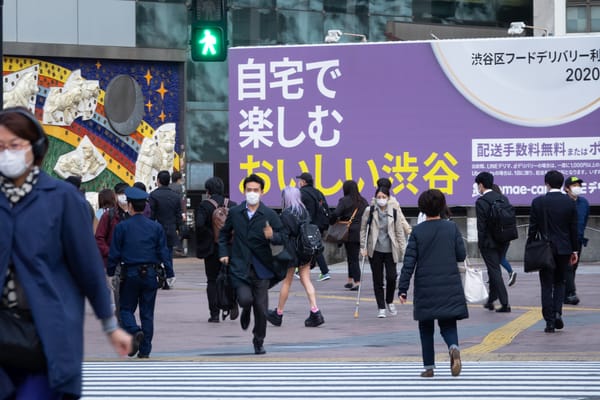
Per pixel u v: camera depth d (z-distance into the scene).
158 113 48.47
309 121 42.28
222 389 13.85
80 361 6.81
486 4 58.84
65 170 46.00
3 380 6.63
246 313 18.05
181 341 20.03
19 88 45.66
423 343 14.83
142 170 47.72
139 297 17.67
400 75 42.03
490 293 24.36
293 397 13.07
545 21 62.03
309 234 21.59
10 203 6.87
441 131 41.88
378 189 23.41
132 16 48.09
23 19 46.03
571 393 13.24
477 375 15.09
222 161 50.53
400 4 55.84
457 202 41.81
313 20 53.44
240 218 17.73
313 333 20.98
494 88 41.69
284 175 42.41
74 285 6.98
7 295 6.83
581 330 20.69
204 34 21.34
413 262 14.46
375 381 14.52
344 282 32.84
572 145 41.56
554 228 20.06
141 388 13.99
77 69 46.81
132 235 17.39
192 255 47.56
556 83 41.50
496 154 41.81
